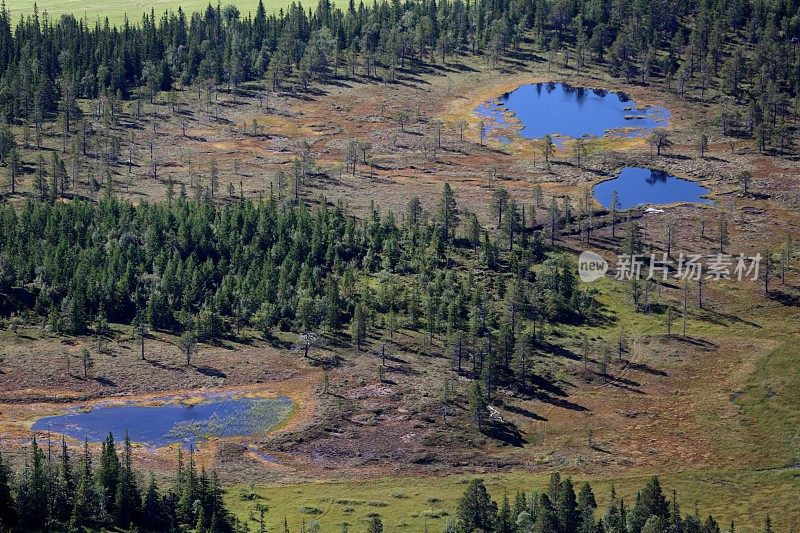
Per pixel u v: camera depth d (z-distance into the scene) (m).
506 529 173.38
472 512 175.88
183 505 176.25
